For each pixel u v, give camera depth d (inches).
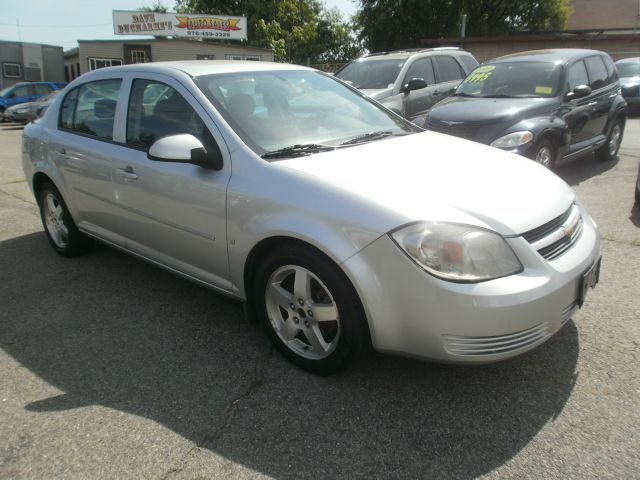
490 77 285.6
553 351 114.6
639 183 210.8
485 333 88.9
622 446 87.4
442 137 141.0
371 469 84.7
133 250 147.4
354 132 133.9
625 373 106.3
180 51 959.6
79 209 162.6
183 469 85.7
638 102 565.3
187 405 101.8
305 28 1507.1
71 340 127.4
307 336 108.2
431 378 107.1
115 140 144.0
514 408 97.6
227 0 1465.3
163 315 138.9
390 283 91.7
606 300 136.5
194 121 122.7
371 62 357.7
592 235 111.3
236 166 112.4
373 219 93.0
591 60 293.0
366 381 107.0
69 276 166.1
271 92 135.2
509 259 91.8
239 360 116.9
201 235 120.8
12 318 139.3
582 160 324.5
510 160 122.9
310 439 91.7
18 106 797.9
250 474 84.4
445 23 1318.9
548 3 1314.0
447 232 89.9
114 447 91.0
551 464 84.3
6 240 203.3
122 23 988.6
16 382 110.7
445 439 90.7
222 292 124.2
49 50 1205.7
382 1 1341.0
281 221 102.2
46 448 91.1
